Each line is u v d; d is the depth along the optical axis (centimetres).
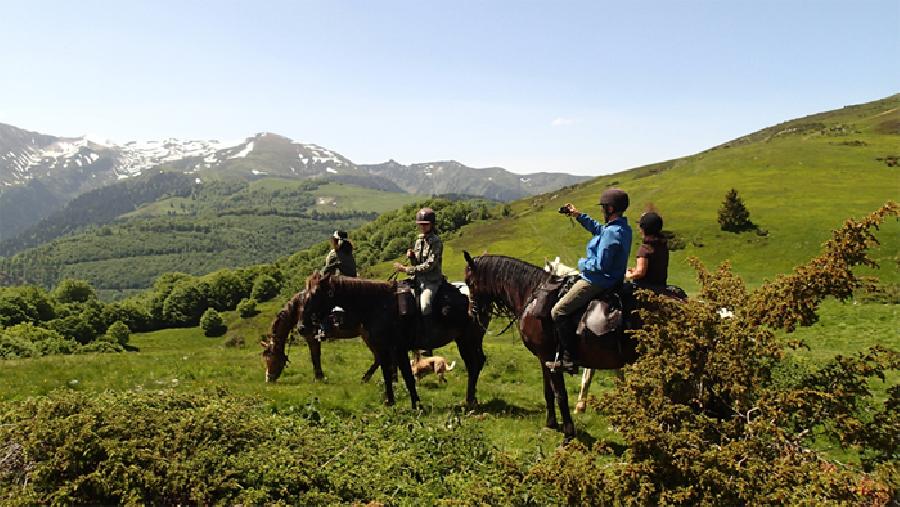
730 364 589
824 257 634
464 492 674
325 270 1311
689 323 613
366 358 1877
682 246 6488
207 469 668
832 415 585
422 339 1086
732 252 6147
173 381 1295
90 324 9750
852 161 9912
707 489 527
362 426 924
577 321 841
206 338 10562
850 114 19288
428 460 786
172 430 721
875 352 605
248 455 704
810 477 510
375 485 711
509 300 987
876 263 621
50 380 1277
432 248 1066
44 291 10188
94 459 657
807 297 634
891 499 534
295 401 1068
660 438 550
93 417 698
